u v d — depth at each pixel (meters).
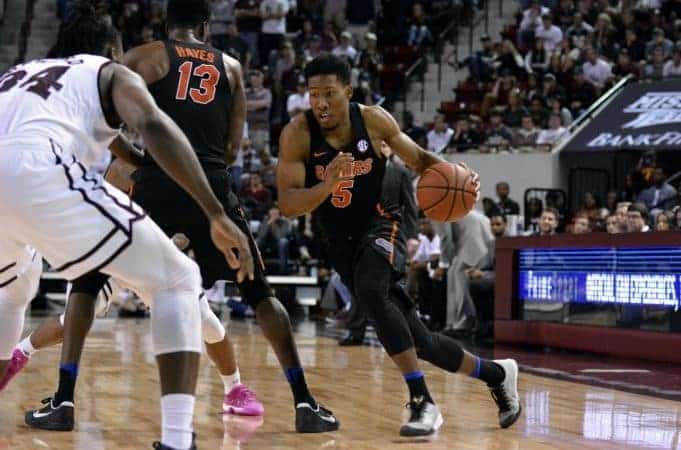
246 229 4.67
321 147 4.64
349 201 4.63
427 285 12.45
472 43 20.14
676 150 14.90
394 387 6.45
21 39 20.95
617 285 9.36
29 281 3.78
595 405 5.85
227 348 4.98
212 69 4.73
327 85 4.54
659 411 5.65
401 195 7.98
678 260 8.66
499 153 15.70
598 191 15.48
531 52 18.22
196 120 4.62
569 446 4.34
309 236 15.37
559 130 15.78
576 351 9.85
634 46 17.58
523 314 10.64
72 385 4.54
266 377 6.94
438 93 19.50
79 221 3.14
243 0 20.41
